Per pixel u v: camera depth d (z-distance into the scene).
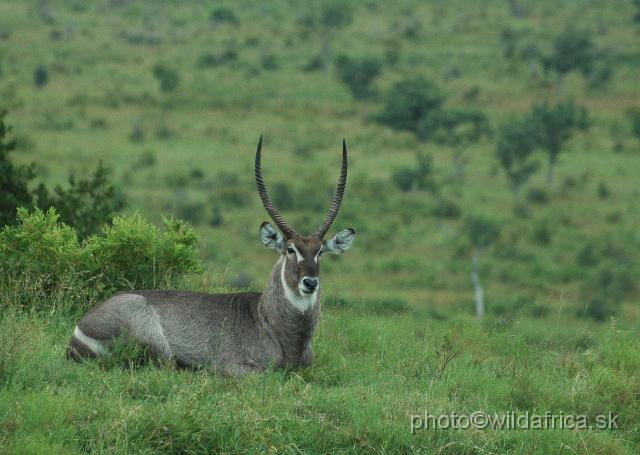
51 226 9.69
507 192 71.88
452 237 60.47
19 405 6.41
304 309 7.96
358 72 94.38
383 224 62.56
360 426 6.84
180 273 10.02
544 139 73.44
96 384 7.13
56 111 84.69
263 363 7.97
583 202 70.00
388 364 8.91
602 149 84.62
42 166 62.12
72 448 6.07
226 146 79.81
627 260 57.62
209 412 6.56
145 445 6.25
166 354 7.90
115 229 9.83
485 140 86.56
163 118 86.31
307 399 7.15
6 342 7.41
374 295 46.56
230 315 8.05
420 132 84.06
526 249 60.03
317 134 85.94
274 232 8.03
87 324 7.90
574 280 54.19
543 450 6.96
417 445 6.80
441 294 50.84
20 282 9.20
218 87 98.94
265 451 6.36
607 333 10.05
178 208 59.59
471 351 9.82
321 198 65.81
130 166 70.31
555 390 8.23
